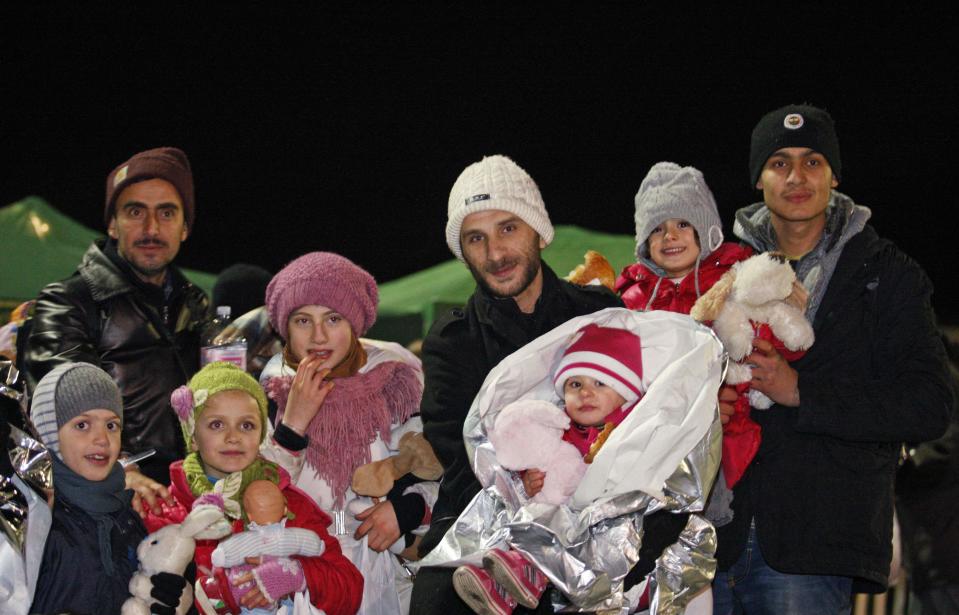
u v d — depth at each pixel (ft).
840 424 10.81
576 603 9.52
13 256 21.36
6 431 10.21
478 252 11.13
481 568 9.89
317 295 11.94
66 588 10.44
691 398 9.99
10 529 10.02
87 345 12.56
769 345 10.78
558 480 10.18
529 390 10.87
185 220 13.71
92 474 10.80
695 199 12.12
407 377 12.37
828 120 11.76
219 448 11.12
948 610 14.87
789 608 11.19
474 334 11.28
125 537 10.89
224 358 12.87
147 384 12.82
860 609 15.78
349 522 11.93
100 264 13.08
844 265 11.35
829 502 11.06
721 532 11.31
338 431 11.89
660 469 9.62
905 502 15.21
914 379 10.98
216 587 10.77
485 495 10.53
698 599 11.06
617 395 10.48
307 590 10.84
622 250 21.56
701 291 11.93
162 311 13.32
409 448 11.94
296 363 12.21
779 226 11.92
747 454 10.89
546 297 11.30
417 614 10.57
